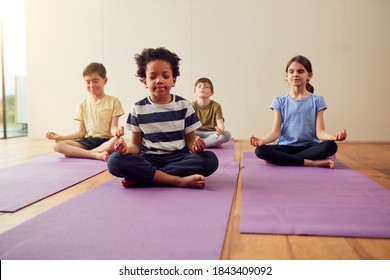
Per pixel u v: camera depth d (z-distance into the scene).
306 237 1.17
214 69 4.56
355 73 4.36
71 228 1.23
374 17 4.29
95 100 3.06
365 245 1.11
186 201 1.55
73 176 2.13
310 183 1.90
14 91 5.02
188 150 2.02
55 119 4.83
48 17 4.75
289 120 2.61
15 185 1.90
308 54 4.41
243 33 4.48
